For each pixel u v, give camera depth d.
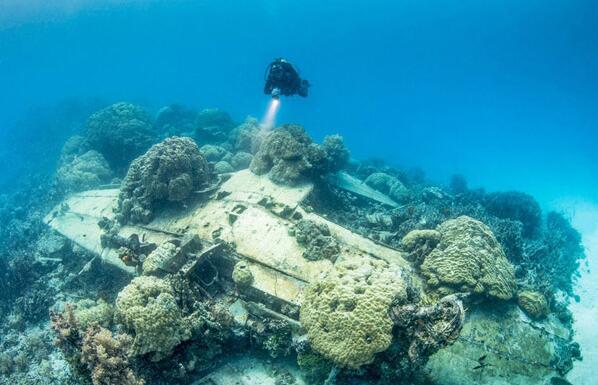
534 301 9.24
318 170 13.32
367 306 6.92
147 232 11.81
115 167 20.59
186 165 12.37
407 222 12.71
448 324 6.45
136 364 7.46
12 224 19.88
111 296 11.18
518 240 12.98
